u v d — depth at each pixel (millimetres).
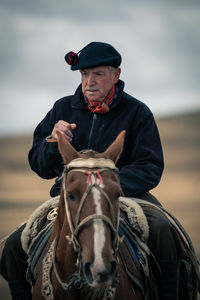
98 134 9844
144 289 8562
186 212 39750
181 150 101688
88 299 7684
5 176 76688
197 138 117750
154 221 8891
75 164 7359
